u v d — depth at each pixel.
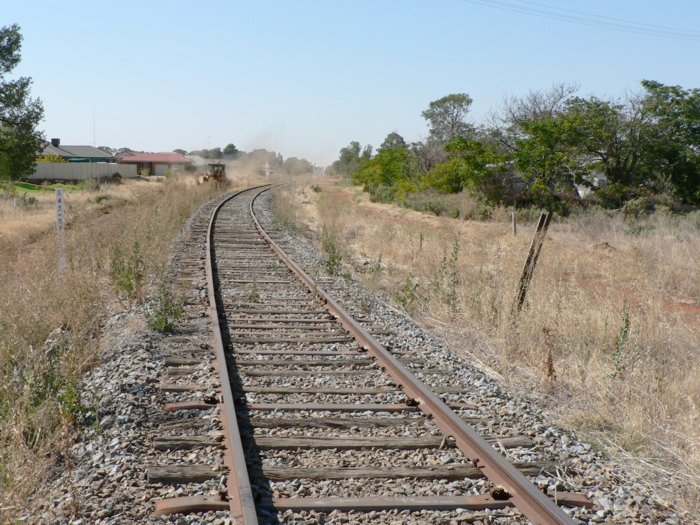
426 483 5.54
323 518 4.93
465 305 12.09
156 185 55.00
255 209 38.03
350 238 25.53
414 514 5.05
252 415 7.00
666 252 18.14
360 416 7.03
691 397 7.50
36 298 9.91
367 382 8.26
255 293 13.00
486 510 5.14
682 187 44.19
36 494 5.18
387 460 5.96
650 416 7.13
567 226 29.31
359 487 5.41
